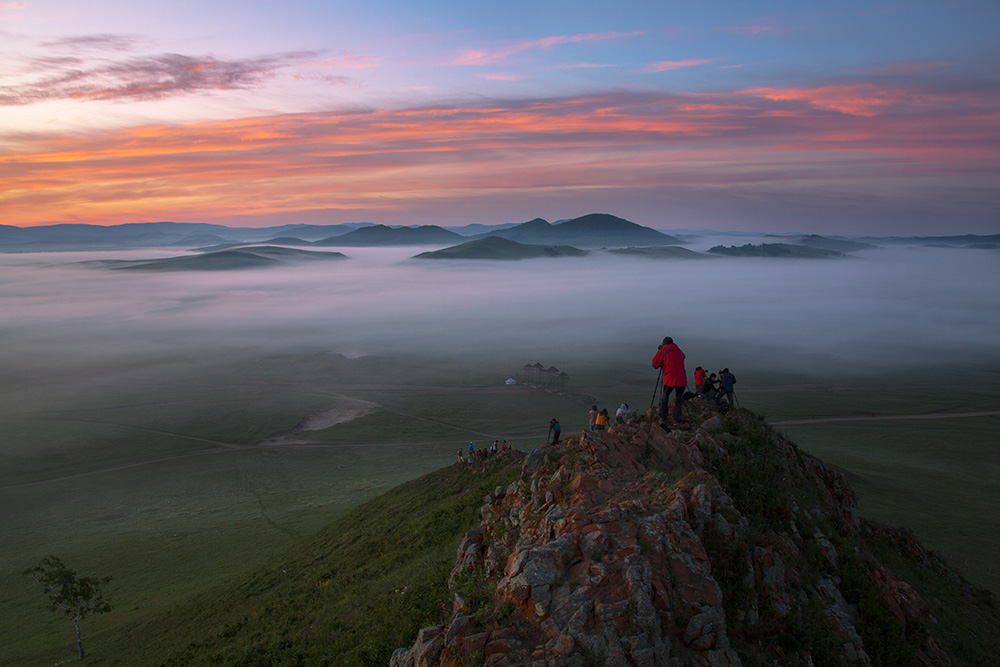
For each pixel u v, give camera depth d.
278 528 98.06
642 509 14.84
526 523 16.83
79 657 44.47
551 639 11.78
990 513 85.25
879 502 87.81
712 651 12.04
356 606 26.44
